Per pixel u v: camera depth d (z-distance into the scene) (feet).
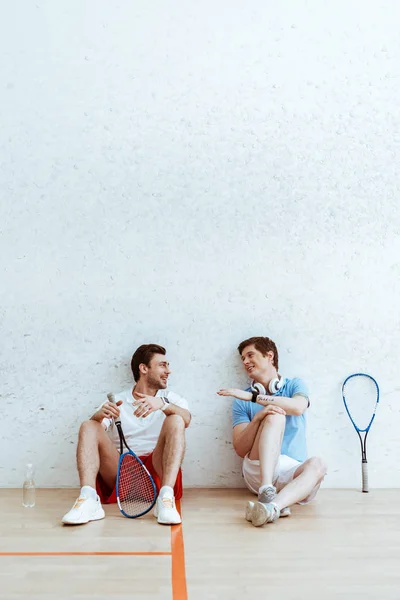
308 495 10.03
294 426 11.05
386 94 12.10
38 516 9.61
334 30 12.14
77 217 11.92
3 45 12.06
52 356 11.80
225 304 11.91
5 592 6.60
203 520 9.37
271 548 8.05
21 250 11.88
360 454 11.76
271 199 11.98
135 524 9.14
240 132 12.01
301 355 11.87
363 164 12.04
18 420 11.74
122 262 11.89
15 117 12.01
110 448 10.21
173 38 12.09
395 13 12.16
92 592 6.61
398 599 6.41
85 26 12.10
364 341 11.89
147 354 11.16
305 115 12.06
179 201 11.94
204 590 6.66
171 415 10.16
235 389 10.88
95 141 11.99
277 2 12.13
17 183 11.94
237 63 12.07
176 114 12.02
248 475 10.83
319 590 6.66
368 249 11.98
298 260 11.94
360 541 8.36
